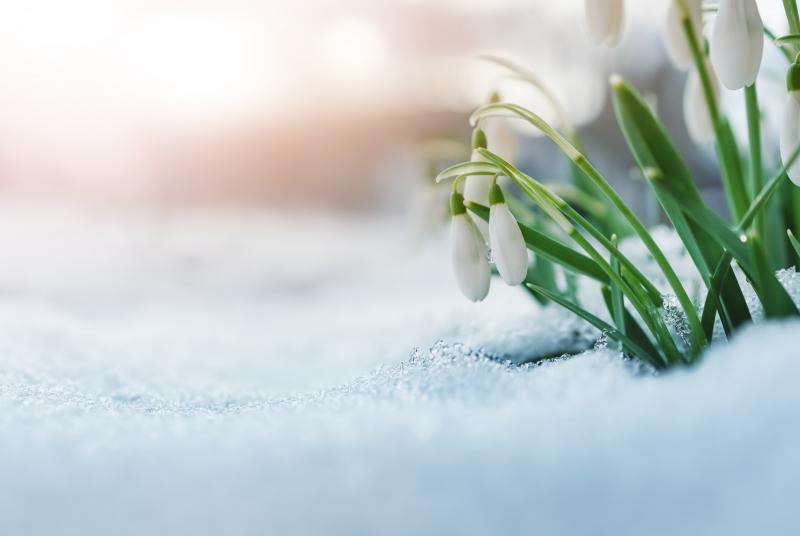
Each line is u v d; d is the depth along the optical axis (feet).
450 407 1.21
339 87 6.97
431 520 1.05
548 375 1.30
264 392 1.59
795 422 1.09
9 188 7.00
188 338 2.41
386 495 1.08
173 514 1.08
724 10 1.27
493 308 1.97
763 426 1.09
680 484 1.06
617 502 1.06
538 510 1.05
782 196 1.46
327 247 5.16
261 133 7.37
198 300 3.71
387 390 1.31
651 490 1.06
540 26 4.99
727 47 1.27
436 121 6.12
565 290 1.71
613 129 4.73
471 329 1.74
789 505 1.04
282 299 3.72
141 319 3.08
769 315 1.27
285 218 7.20
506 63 1.52
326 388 1.47
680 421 1.11
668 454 1.09
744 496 1.05
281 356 1.99
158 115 7.20
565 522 1.05
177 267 4.44
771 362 1.16
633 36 4.75
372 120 6.91
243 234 5.82
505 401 1.23
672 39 1.47
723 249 1.34
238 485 1.10
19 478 1.12
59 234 5.33
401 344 1.90
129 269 4.33
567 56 4.89
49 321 2.17
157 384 1.65
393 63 6.35
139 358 1.89
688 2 1.43
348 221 7.00
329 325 2.57
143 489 1.10
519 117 1.36
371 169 7.23
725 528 1.03
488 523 1.05
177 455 1.15
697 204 1.28
